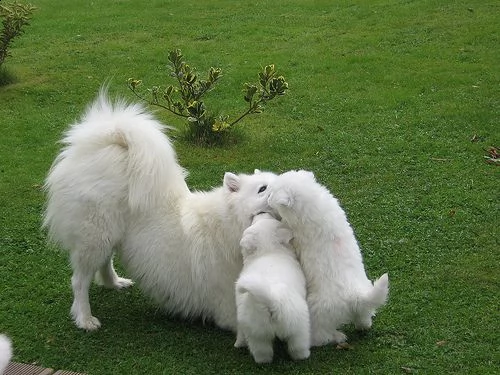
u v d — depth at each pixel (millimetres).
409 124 4633
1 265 3518
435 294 3232
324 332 2973
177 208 3143
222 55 6262
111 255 3230
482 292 3234
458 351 2963
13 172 4273
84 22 7523
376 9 7402
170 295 3141
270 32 6910
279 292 2787
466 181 3994
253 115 4891
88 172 3070
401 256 3465
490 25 6500
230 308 3090
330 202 3020
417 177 4062
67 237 3113
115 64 6125
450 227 3635
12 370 2881
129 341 3080
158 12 7883
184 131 4598
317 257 2969
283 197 2969
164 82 5641
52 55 6398
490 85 5141
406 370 2885
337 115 4824
